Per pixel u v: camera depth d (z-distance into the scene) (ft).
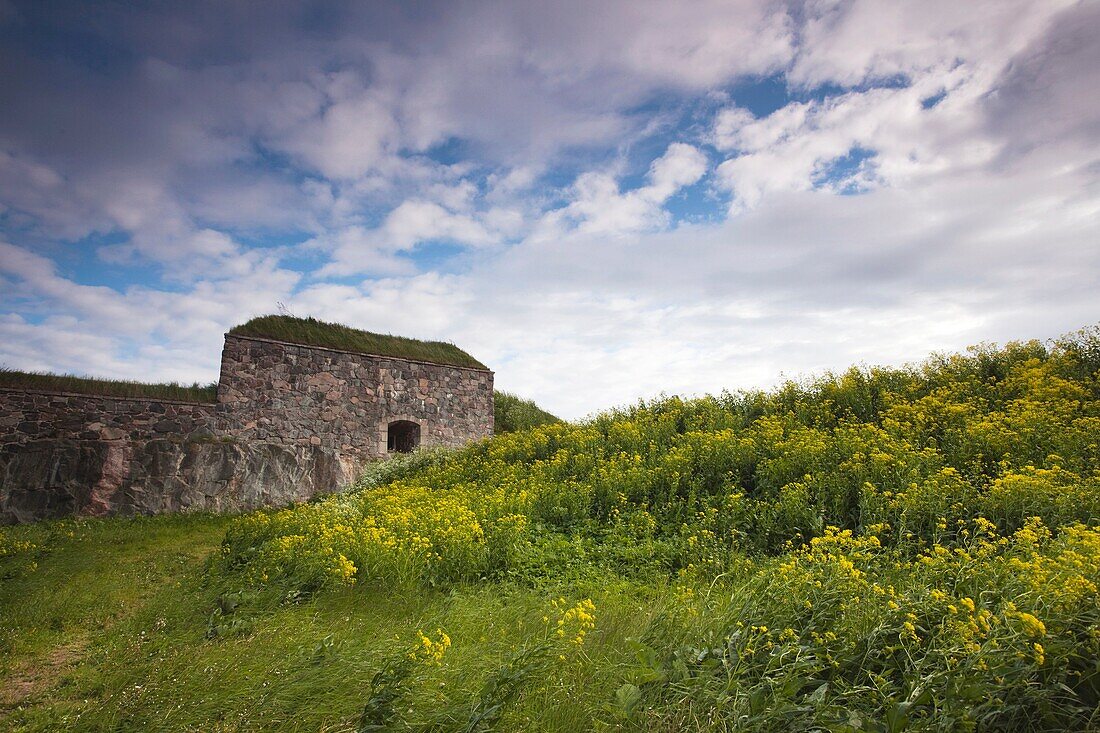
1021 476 18.65
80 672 15.79
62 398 49.80
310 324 67.97
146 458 52.01
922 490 20.20
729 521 23.25
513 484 34.83
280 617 18.70
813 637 12.17
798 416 34.35
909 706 9.35
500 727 10.62
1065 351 34.09
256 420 58.39
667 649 12.99
